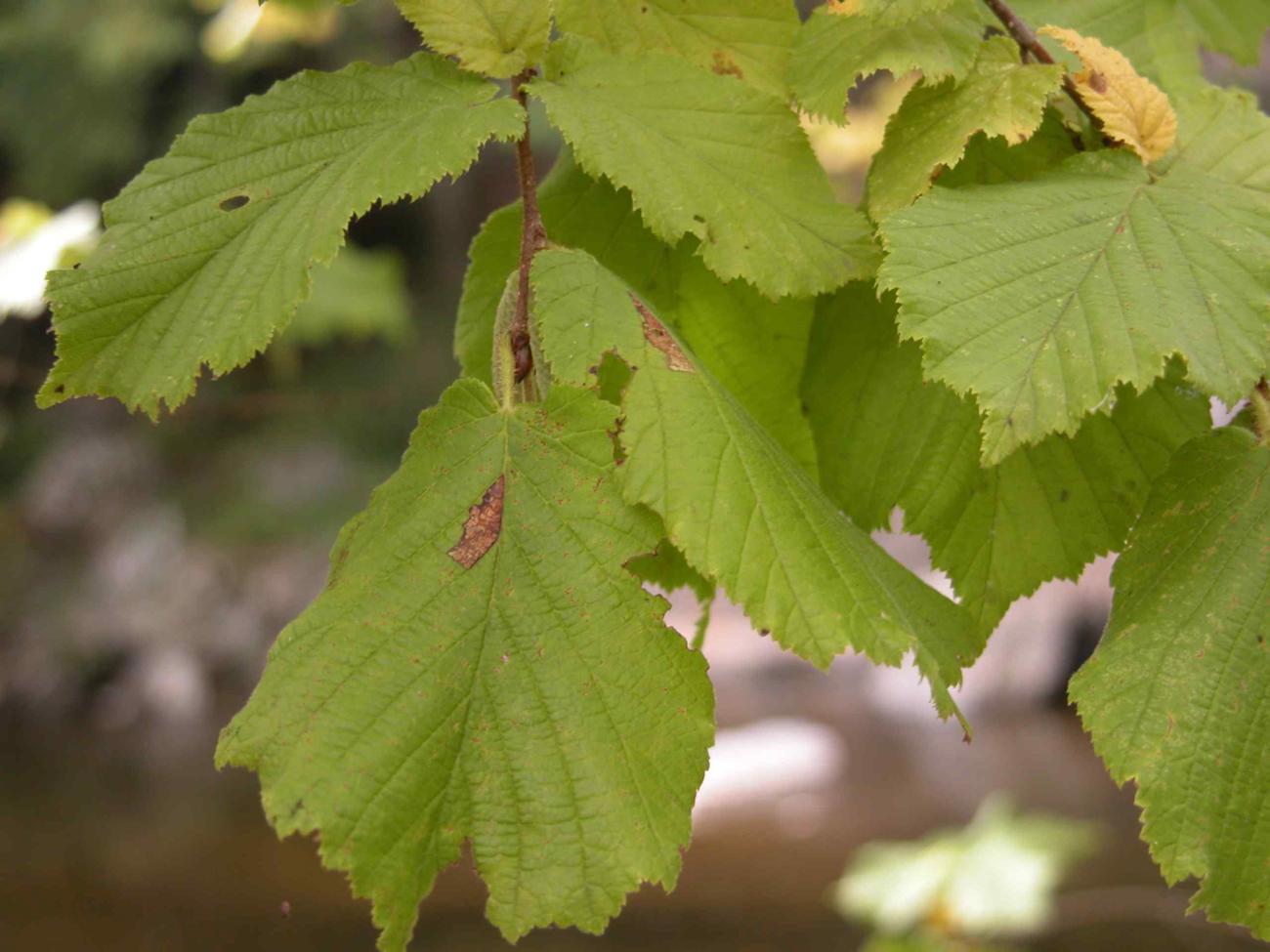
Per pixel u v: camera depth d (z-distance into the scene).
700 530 0.82
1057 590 5.38
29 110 6.71
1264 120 0.86
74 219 1.73
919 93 0.86
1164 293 0.82
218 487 6.97
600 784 0.81
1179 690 0.82
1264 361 0.81
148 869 4.28
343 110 0.85
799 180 0.86
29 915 3.96
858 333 0.90
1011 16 0.87
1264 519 0.83
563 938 3.59
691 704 0.81
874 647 0.81
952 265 0.82
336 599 0.82
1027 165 0.88
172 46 6.36
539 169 4.70
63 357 0.83
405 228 7.78
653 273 0.90
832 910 3.78
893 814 4.52
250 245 0.84
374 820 0.80
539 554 0.82
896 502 0.89
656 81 0.87
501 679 0.81
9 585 6.58
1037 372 0.81
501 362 0.84
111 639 6.34
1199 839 0.81
